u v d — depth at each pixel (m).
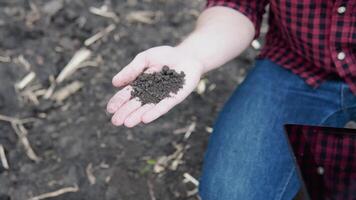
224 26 1.05
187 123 1.33
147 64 1.00
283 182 1.01
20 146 1.27
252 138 1.03
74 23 1.54
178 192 1.21
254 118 1.04
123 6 1.59
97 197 1.19
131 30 1.53
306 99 1.05
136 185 1.21
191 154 1.27
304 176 0.80
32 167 1.24
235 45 1.05
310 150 0.83
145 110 0.94
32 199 1.19
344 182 0.80
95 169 1.24
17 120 1.32
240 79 1.42
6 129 1.30
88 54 1.47
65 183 1.21
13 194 1.19
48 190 1.20
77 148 1.27
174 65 1.00
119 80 0.97
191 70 1.00
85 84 1.40
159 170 1.24
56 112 1.34
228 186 1.01
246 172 1.01
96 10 1.58
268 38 1.12
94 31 1.52
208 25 1.05
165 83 0.97
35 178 1.22
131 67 0.97
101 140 1.28
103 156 1.26
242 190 1.00
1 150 1.26
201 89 1.39
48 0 1.59
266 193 1.00
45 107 1.35
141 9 1.59
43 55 1.46
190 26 1.55
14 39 1.49
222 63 1.05
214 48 1.03
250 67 1.45
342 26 0.95
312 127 0.85
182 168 1.25
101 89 1.39
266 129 1.04
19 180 1.22
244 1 1.07
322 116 1.04
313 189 0.79
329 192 0.79
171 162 1.25
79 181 1.21
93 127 1.31
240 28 1.05
